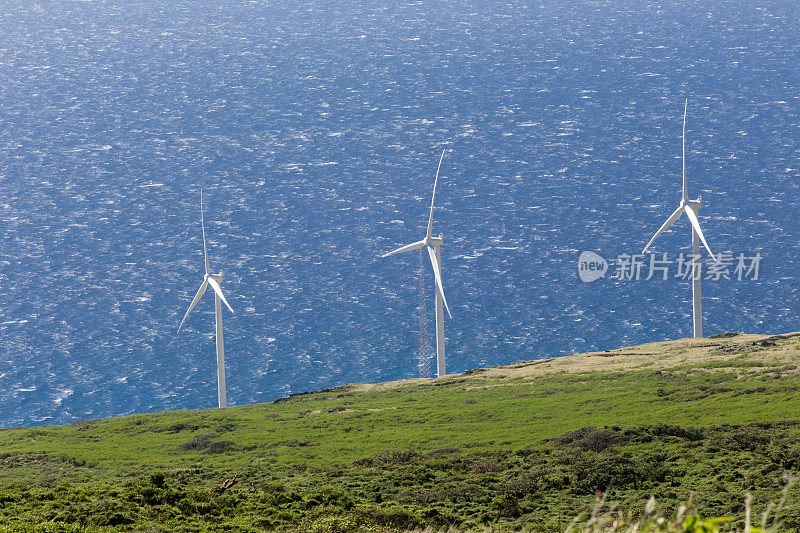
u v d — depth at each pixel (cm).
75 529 17350
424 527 19288
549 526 19400
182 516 19788
